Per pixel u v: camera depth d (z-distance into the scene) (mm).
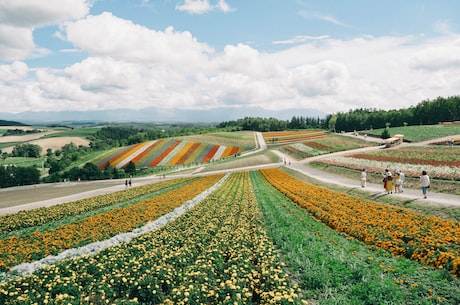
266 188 38281
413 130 94375
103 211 28266
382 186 32438
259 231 16203
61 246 16516
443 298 8312
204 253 13008
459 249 11148
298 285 10227
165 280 10297
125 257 13031
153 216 23891
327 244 13852
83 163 100812
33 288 10227
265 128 194125
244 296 8859
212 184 46844
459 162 38469
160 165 94750
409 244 12312
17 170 87688
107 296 9742
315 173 50719
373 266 10883
